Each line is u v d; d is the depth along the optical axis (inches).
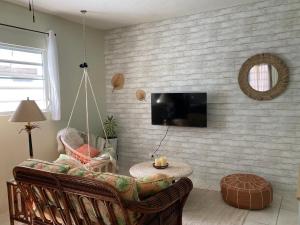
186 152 154.1
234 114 137.5
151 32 160.7
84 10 136.5
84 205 66.6
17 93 128.0
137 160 173.9
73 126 158.9
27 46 129.5
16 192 89.4
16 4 124.1
